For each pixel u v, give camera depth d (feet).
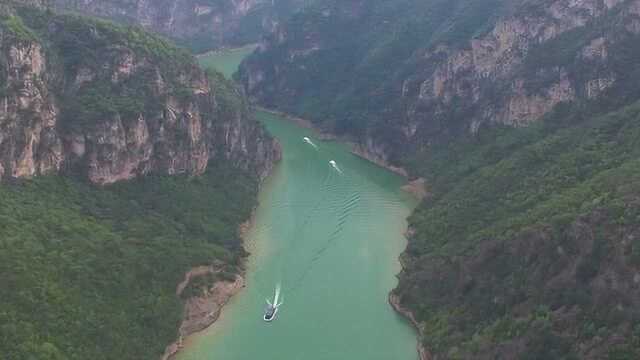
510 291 463.01
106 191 595.47
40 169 554.46
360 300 545.03
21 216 486.38
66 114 588.09
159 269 529.04
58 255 472.44
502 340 435.53
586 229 441.27
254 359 479.41
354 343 495.82
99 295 470.80
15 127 531.09
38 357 392.27
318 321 520.01
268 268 588.50
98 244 509.35
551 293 437.99
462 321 477.77
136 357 452.76
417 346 491.72
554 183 560.61
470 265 504.84
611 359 379.96
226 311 533.96
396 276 574.15
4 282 423.64
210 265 562.25
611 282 410.72
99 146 593.42
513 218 529.45
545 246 460.96
